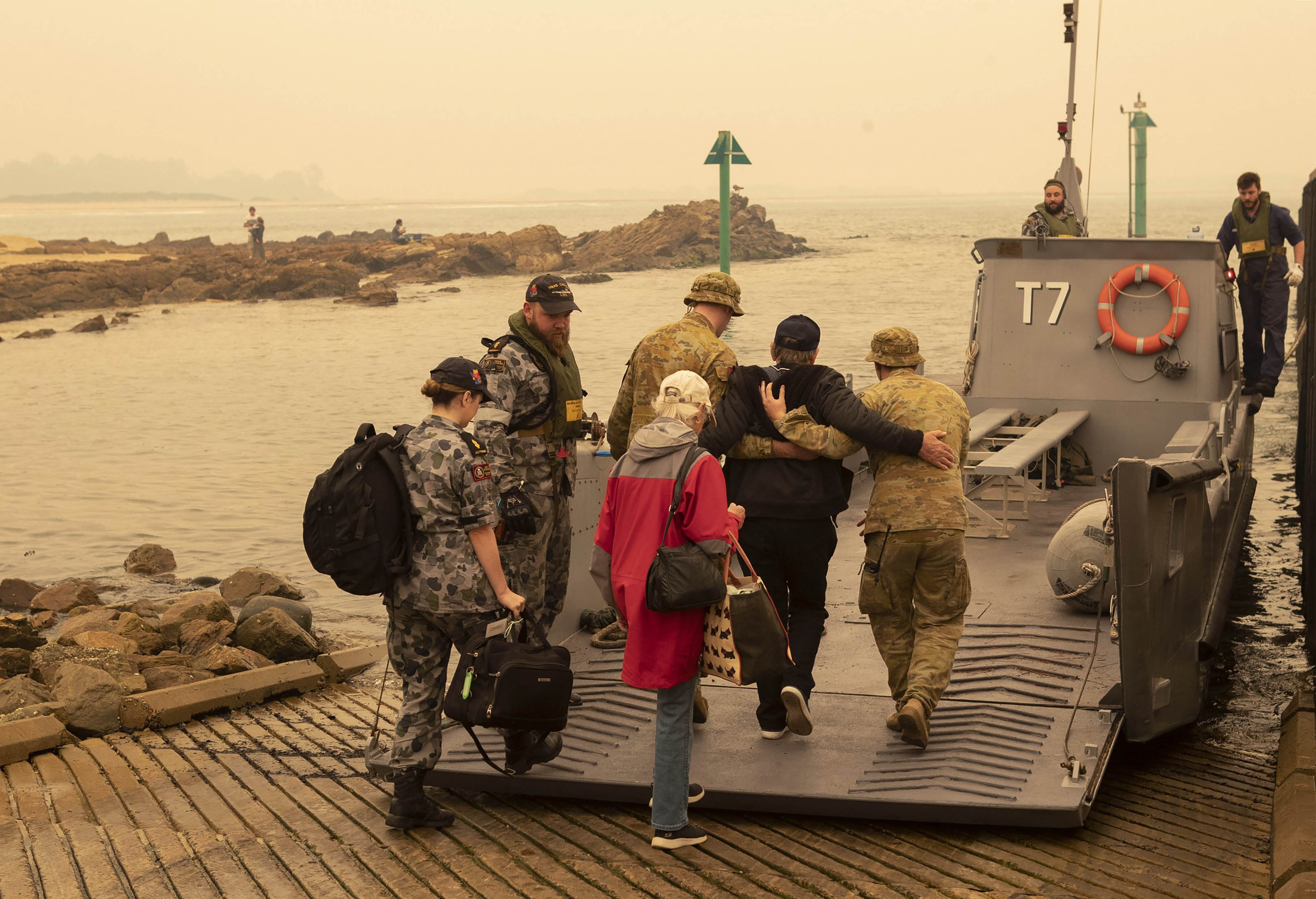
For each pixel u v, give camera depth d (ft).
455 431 14.01
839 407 14.69
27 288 141.90
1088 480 30.04
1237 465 27.04
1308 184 32.01
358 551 13.53
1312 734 17.19
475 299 142.31
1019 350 30.40
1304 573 28.37
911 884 12.49
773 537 15.10
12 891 12.64
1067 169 35.45
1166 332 29.17
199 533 37.93
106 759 17.93
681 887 12.59
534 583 16.56
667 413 13.29
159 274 157.28
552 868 13.17
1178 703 16.57
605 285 151.74
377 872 13.20
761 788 14.16
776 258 206.80
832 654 19.03
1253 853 13.56
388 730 19.62
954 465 15.16
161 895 12.67
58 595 30.68
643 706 17.11
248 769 17.29
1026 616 19.76
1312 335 29.84
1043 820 13.29
